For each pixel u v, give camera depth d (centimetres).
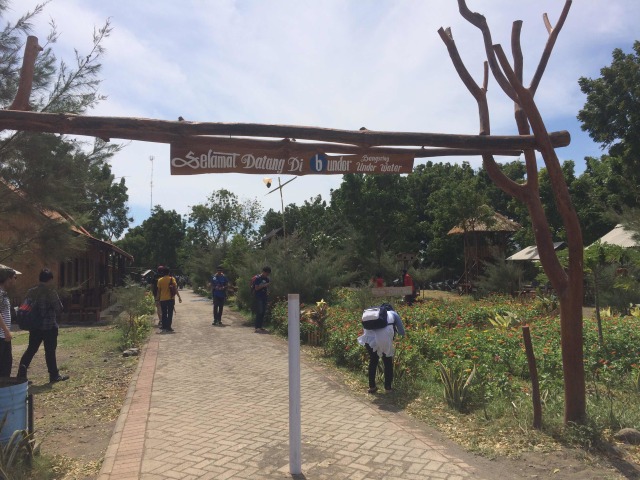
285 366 876
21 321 755
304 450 478
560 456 458
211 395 682
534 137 523
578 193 2802
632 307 1345
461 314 1283
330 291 1647
